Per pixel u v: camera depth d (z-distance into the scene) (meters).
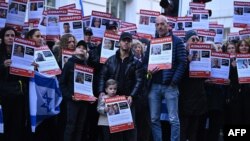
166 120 7.71
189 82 7.80
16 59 6.54
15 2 7.93
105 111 6.99
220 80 8.31
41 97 7.01
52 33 9.05
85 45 7.29
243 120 8.55
